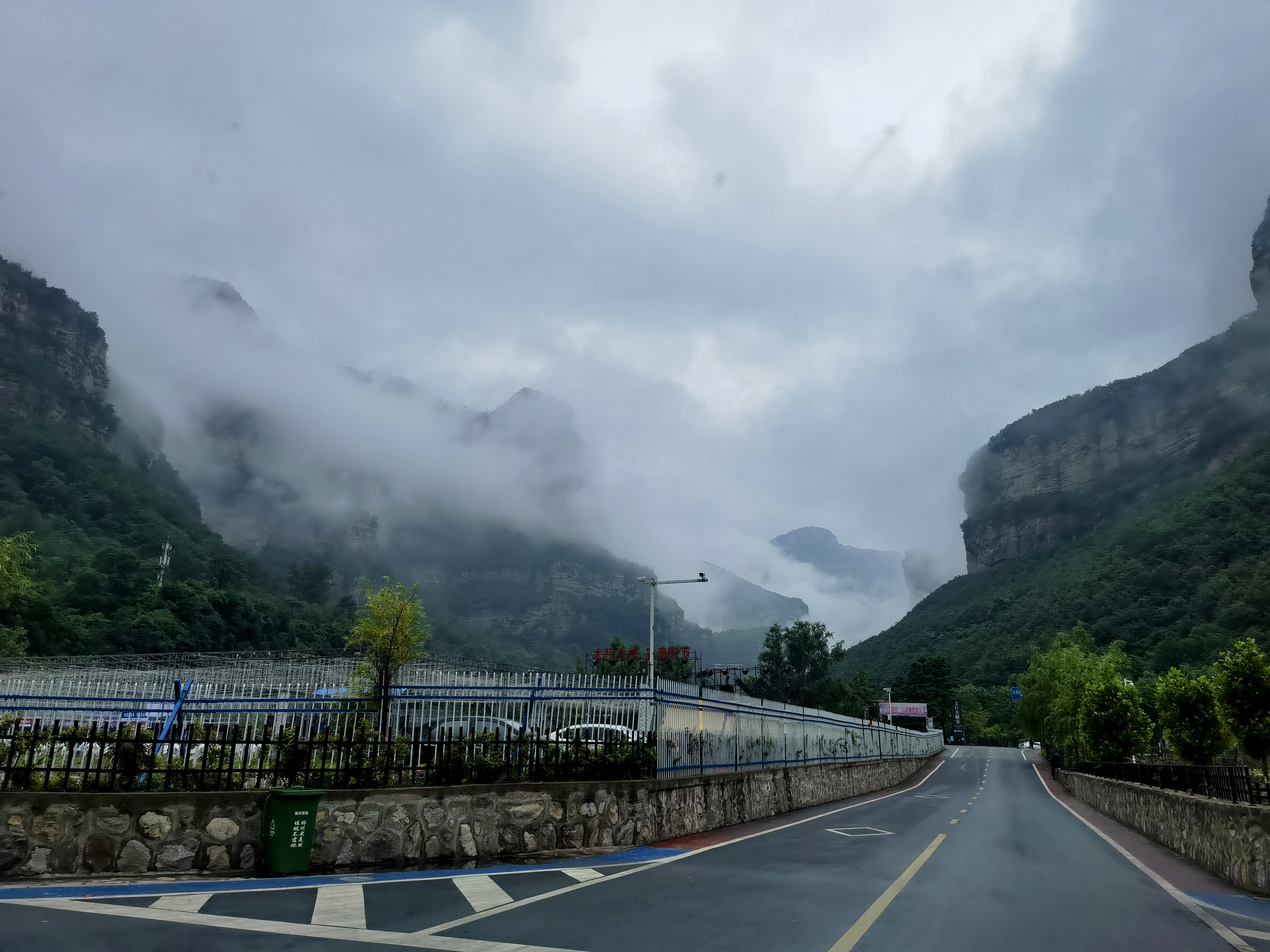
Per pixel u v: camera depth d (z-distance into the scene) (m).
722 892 8.97
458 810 10.96
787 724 23.36
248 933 6.55
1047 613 175.25
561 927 7.10
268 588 173.75
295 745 10.38
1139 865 12.88
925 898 9.06
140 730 9.98
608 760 13.38
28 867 8.77
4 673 17.58
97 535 145.25
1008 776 55.88
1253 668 19.73
